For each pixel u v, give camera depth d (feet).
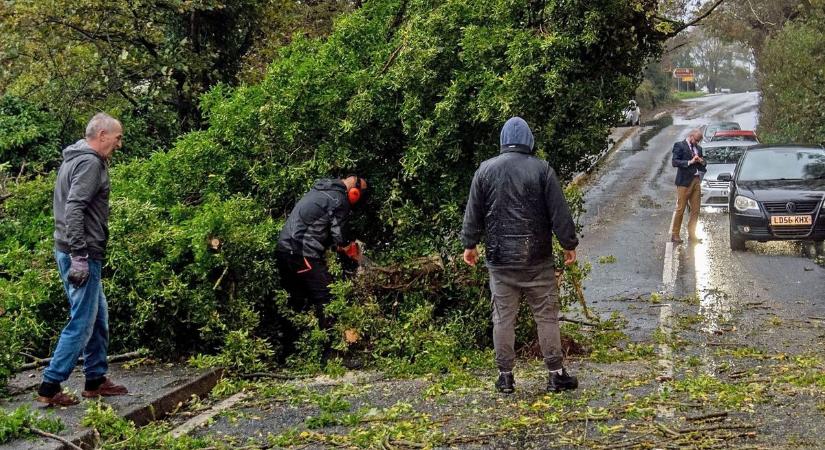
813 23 84.99
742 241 46.65
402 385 21.36
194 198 27.27
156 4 47.98
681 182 49.73
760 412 17.80
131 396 19.26
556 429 16.92
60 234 18.17
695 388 19.83
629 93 25.82
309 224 23.99
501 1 25.05
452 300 25.59
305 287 24.25
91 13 47.57
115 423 17.03
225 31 51.90
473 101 24.84
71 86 46.21
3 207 28.91
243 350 22.82
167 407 19.42
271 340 25.18
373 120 26.12
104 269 23.65
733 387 19.84
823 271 40.19
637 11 24.99
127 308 23.56
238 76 52.16
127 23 48.78
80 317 17.90
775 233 45.27
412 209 25.53
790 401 18.67
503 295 19.88
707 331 28.45
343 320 23.45
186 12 48.80
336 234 24.00
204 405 20.31
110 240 23.08
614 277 39.88
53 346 23.11
